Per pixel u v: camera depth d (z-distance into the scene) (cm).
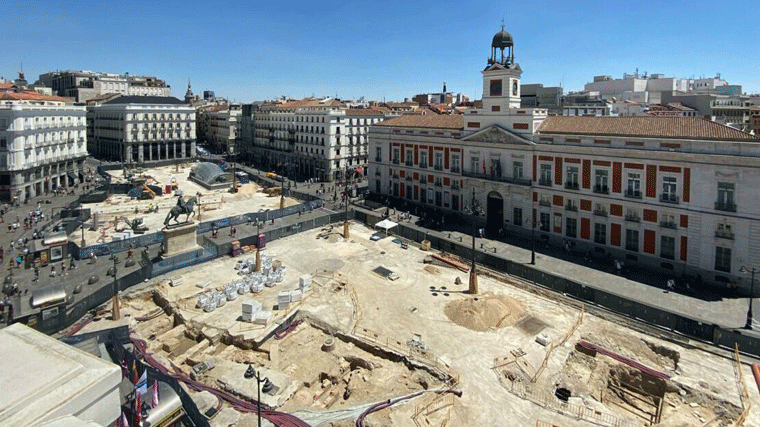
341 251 6638
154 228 7781
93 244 6700
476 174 7406
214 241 6819
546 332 4334
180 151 16875
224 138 19200
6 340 1281
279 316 4575
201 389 3372
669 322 4306
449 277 5700
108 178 12244
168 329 4581
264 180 12212
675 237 5472
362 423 3042
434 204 8469
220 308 4762
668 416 3300
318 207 9069
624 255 5912
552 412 3228
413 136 8681
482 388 3491
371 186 9931
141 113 15575
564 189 6412
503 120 7069
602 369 3875
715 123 5441
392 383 3584
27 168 9781
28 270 5697
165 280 5444
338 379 3706
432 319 4591
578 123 6588
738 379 3612
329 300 4994
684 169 5312
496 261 5819
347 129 12775
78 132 12444
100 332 3162
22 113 9594
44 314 4219
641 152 5603
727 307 4647
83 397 1077
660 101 15475
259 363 3881
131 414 2253
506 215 7169
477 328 4381
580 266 5816
